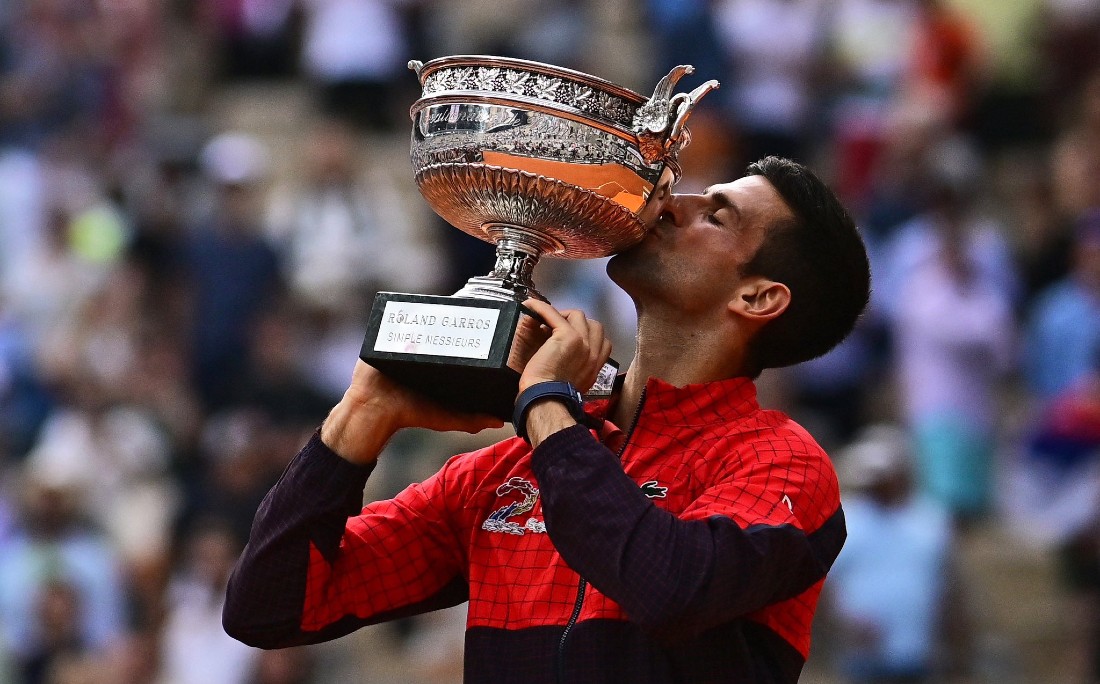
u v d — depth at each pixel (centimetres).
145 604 2594
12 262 3594
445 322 824
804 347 897
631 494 782
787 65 3622
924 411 2950
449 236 3416
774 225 878
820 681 2497
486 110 822
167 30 4584
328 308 3178
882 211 3259
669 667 810
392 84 3947
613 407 909
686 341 885
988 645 2792
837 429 3138
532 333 858
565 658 813
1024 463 3014
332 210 3312
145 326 3222
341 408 872
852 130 3438
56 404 3075
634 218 845
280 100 4431
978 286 2953
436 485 910
